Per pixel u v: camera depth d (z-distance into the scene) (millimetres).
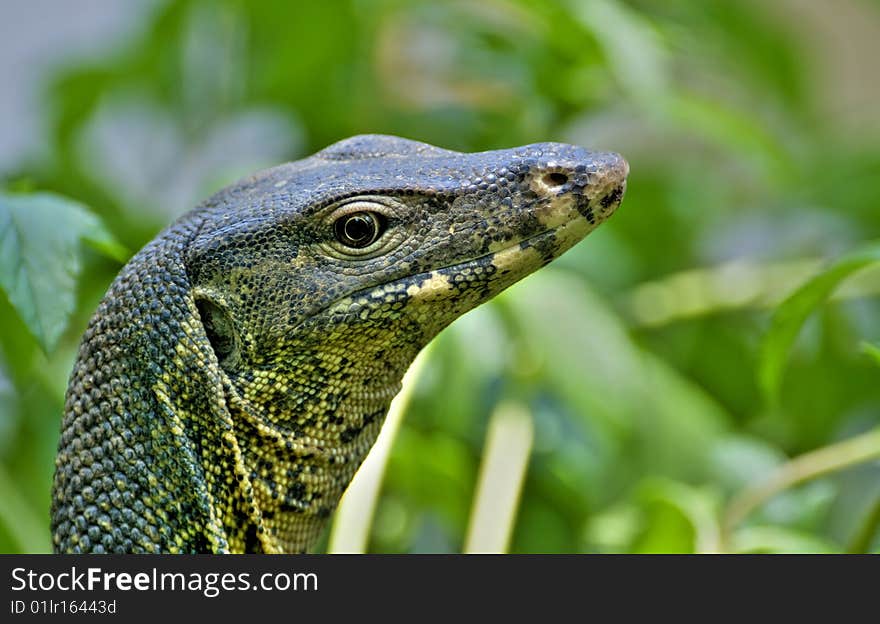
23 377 9719
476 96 13211
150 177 15078
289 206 7289
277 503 7387
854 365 13430
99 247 8242
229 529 7254
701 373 13758
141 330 7254
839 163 15680
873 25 25703
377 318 7234
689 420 11555
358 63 13297
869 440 10172
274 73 13469
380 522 11422
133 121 15836
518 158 7332
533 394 11164
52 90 14555
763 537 10297
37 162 14102
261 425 7250
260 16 13336
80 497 7238
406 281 7234
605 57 12555
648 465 11438
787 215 15680
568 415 11781
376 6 13305
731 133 13547
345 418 7445
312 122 13469
